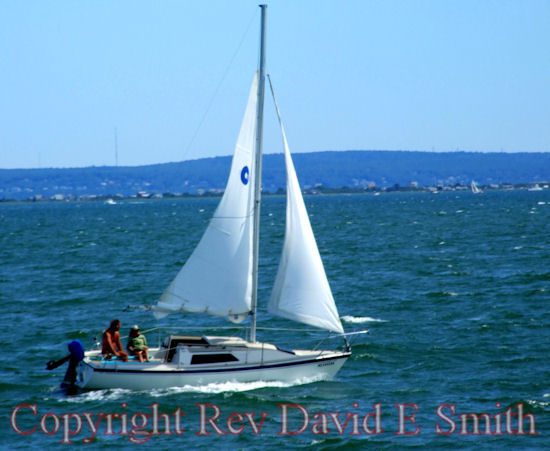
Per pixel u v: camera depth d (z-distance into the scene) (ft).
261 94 353.10
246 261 361.30
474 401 346.13
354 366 406.00
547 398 347.36
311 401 345.51
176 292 363.35
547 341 452.76
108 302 627.05
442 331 488.02
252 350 359.87
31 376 389.80
